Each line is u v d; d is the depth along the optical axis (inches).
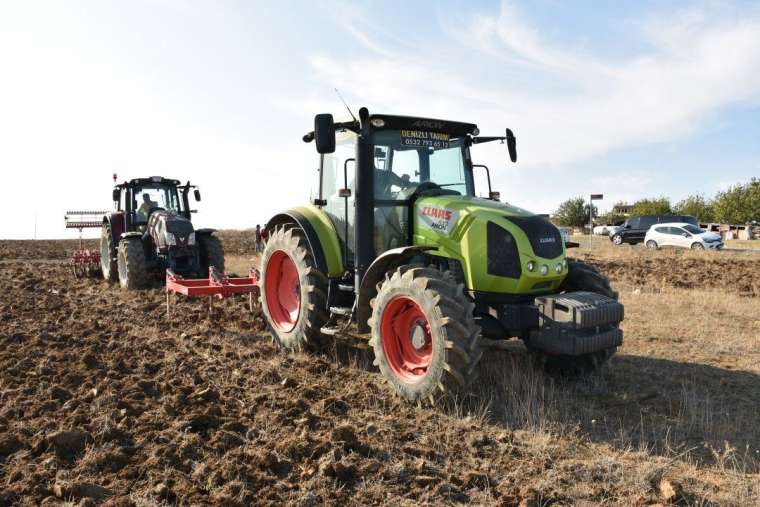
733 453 154.5
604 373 225.0
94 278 477.1
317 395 189.5
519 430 165.5
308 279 234.4
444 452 149.7
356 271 210.8
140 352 235.6
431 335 176.1
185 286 290.2
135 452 146.5
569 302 184.2
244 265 588.7
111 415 167.3
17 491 127.3
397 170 223.1
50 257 727.1
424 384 177.5
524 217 201.2
